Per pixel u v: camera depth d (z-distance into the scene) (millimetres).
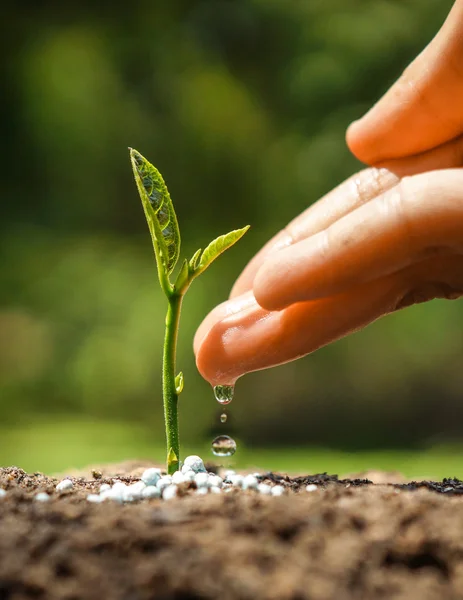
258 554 237
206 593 230
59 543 240
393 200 288
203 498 259
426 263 296
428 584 236
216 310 308
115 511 251
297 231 326
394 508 249
